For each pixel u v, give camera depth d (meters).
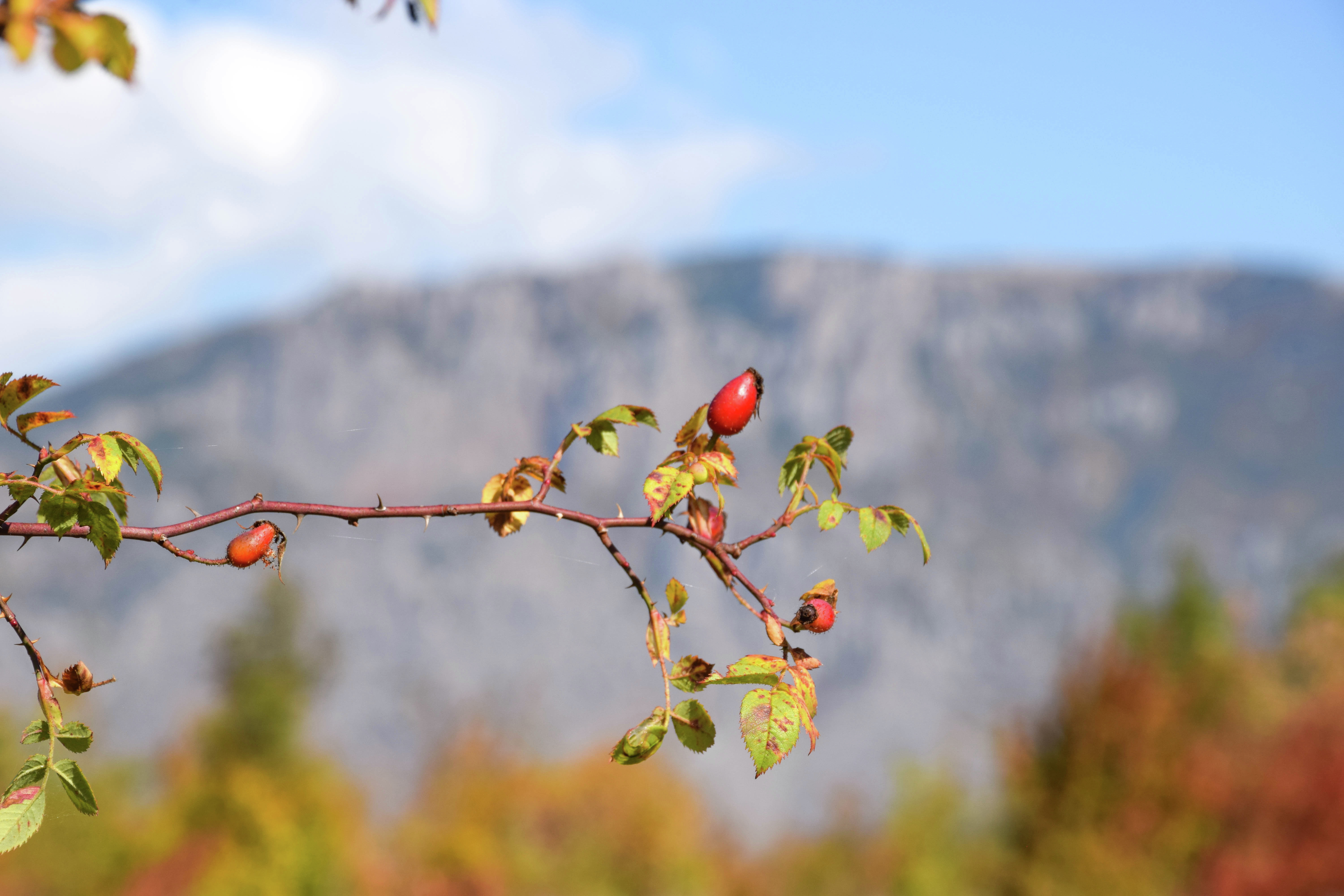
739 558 1.62
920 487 182.50
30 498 1.37
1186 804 10.08
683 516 1.70
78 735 1.33
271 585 15.09
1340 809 10.07
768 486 114.75
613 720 98.06
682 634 98.62
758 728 1.38
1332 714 11.21
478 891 14.85
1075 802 10.27
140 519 82.62
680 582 1.52
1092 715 10.52
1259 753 11.12
